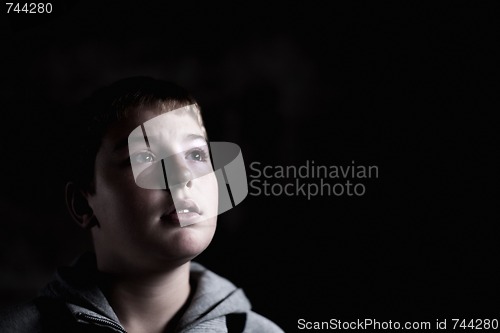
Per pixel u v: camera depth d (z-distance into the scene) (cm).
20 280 186
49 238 190
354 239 170
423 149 168
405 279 164
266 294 173
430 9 173
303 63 186
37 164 192
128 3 197
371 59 179
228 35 192
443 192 165
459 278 160
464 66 167
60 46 198
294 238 175
